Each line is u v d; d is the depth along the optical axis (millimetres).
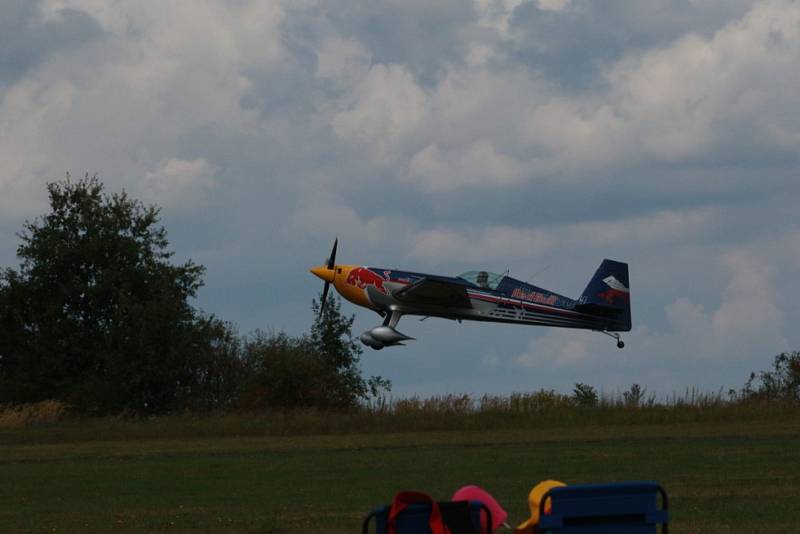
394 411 92438
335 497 40875
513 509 35719
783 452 55281
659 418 85125
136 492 44156
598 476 45531
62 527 34375
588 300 102688
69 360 138625
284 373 107438
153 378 121625
